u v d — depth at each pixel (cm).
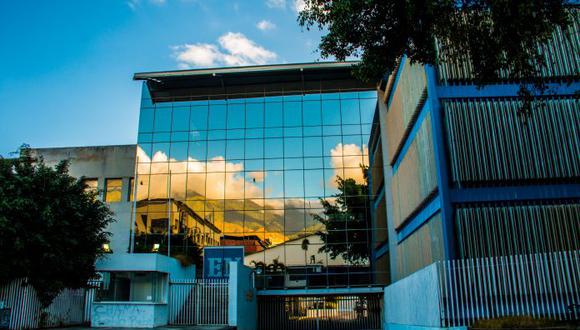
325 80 3275
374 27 1277
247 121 3241
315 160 3147
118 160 3369
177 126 3262
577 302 1420
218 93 3303
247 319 2528
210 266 2969
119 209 3241
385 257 2942
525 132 1966
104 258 2211
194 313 2327
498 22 1180
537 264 1466
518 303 1445
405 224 2711
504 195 1923
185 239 3078
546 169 1925
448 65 2045
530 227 1869
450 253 1872
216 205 3119
